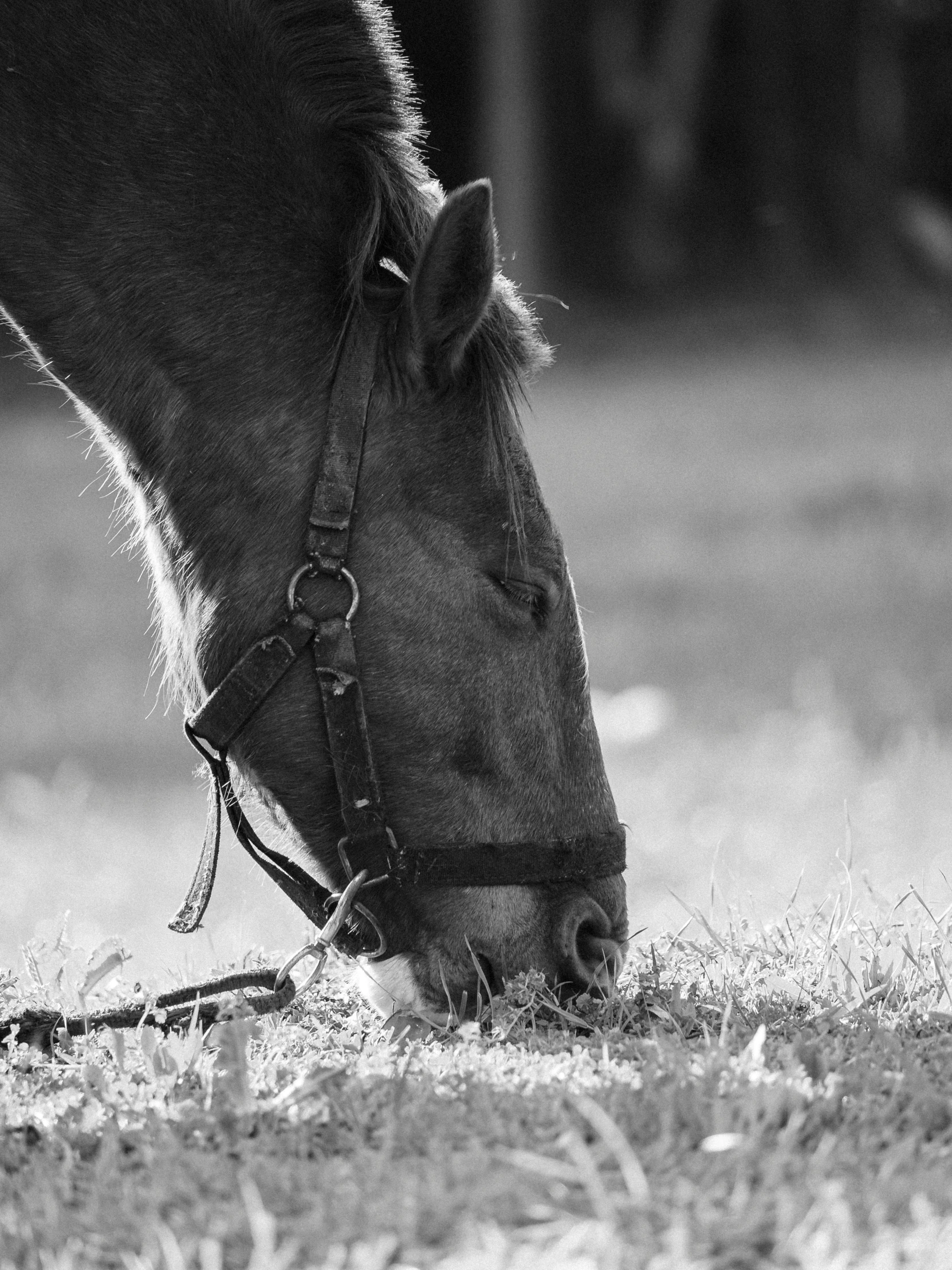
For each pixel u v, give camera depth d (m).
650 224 65.88
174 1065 5.93
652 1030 6.51
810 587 31.02
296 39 7.26
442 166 66.25
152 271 7.03
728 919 8.84
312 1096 5.40
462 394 6.93
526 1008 6.55
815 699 23.48
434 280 6.62
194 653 7.07
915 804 16.14
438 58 66.12
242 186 7.12
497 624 6.89
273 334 6.96
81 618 31.67
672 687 25.39
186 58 7.18
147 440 7.08
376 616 6.80
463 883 6.86
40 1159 5.00
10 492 41.28
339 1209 4.36
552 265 66.44
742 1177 4.48
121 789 20.95
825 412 46.41
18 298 7.18
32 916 14.55
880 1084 5.46
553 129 67.75
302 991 6.90
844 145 67.81
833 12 66.88
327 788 6.93
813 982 7.32
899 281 65.81
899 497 36.56
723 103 68.81
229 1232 4.32
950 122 70.56
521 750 6.95
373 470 6.82
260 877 13.62
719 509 37.12
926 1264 4.04
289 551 6.82
